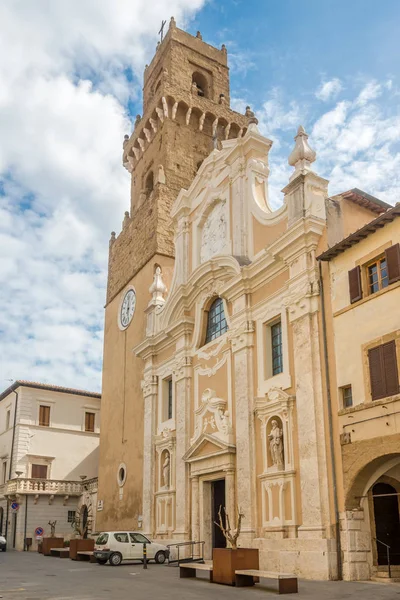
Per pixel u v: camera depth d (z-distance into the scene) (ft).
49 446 155.02
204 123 126.82
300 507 60.18
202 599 40.70
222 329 82.48
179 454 84.43
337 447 56.39
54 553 102.68
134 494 97.96
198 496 79.36
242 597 41.78
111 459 110.32
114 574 62.13
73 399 162.81
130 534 77.97
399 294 52.85
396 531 56.29
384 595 41.78
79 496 145.79
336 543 54.13
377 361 53.78
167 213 111.55
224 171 88.12
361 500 54.85
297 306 64.59
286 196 71.72
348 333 57.72
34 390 157.17
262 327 71.87
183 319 89.04
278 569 59.31
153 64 144.05
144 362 103.35
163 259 107.96
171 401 93.97
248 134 82.99
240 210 81.35
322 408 59.26
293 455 62.23
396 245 53.88
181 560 75.61
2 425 163.84
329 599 40.24
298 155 69.46
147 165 126.82
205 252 90.17
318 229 64.59
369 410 53.31
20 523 138.41
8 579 56.65
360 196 68.23
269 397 67.31
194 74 138.51
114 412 113.19
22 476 148.56
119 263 124.57
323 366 60.23
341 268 60.39
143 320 107.86
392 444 50.42
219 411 76.28
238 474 69.56
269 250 70.08
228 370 77.20
